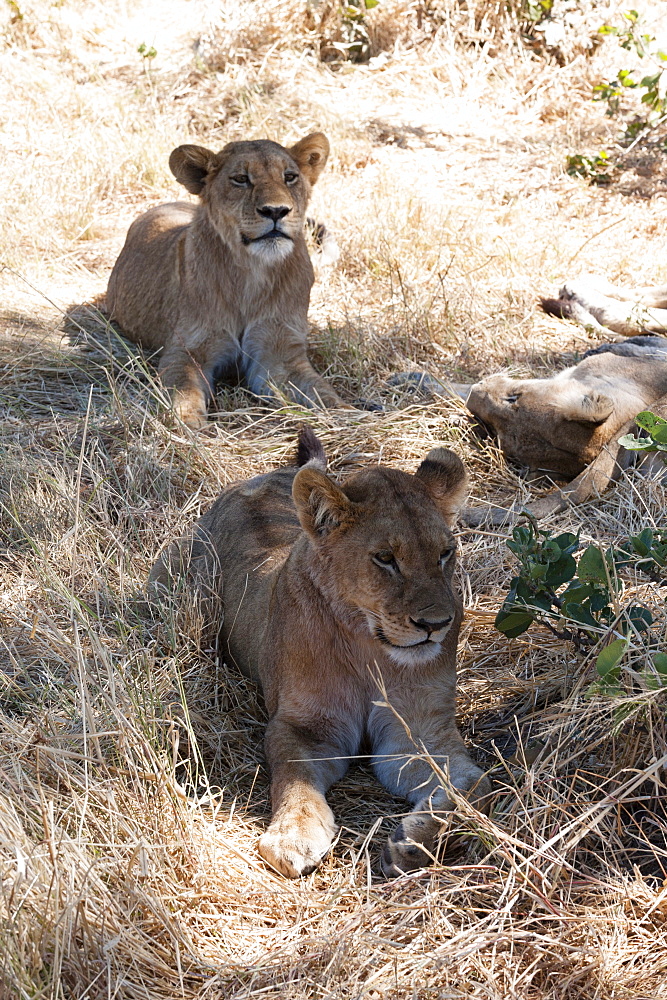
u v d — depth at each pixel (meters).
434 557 5.10
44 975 4.10
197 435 8.59
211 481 8.13
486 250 11.96
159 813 4.83
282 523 6.52
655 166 14.16
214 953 4.40
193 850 4.78
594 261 11.86
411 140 14.80
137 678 5.64
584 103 15.48
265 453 8.62
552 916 4.36
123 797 4.88
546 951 4.27
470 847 4.85
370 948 4.32
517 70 16.19
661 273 11.46
